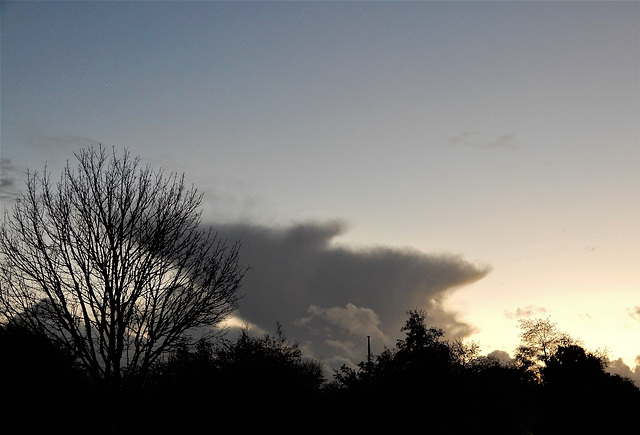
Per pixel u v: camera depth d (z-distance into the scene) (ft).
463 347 127.54
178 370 101.91
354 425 119.55
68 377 81.82
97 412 79.05
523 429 125.70
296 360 134.00
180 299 86.38
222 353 115.34
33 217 84.17
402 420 117.50
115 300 81.20
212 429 107.04
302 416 121.60
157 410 92.58
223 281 89.25
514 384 126.62
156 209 88.17
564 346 243.60
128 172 88.94
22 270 81.82
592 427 214.28
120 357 80.18
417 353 122.21
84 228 83.92
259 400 114.01
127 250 84.12
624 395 222.48
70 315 80.79
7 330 80.18
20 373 79.66
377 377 120.67
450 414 118.62
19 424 80.89
